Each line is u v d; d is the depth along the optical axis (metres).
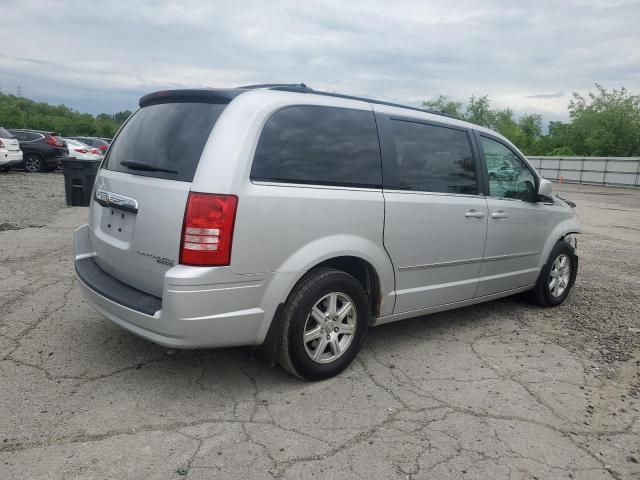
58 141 20.44
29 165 20.00
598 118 53.38
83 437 2.86
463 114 64.25
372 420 3.20
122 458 2.70
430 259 4.21
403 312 4.17
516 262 5.16
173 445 2.84
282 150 3.33
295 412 3.24
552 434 3.17
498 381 3.84
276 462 2.74
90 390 3.36
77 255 4.07
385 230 3.82
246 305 3.20
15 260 6.43
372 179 3.78
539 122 68.00
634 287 6.76
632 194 26.08
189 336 3.04
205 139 3.18
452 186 4.41
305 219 3.36
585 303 5.98
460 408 3.41
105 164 4.03
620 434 3.22
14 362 3.69
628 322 5.32
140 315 3.14
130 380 3.52
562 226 5.70
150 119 3.69
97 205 3.97
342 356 3.73
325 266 3.67
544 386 3.80
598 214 15.72
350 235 3.60
